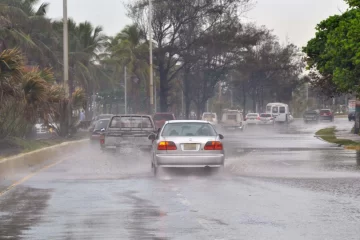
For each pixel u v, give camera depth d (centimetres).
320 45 5091
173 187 2039
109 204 1659
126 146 3189
